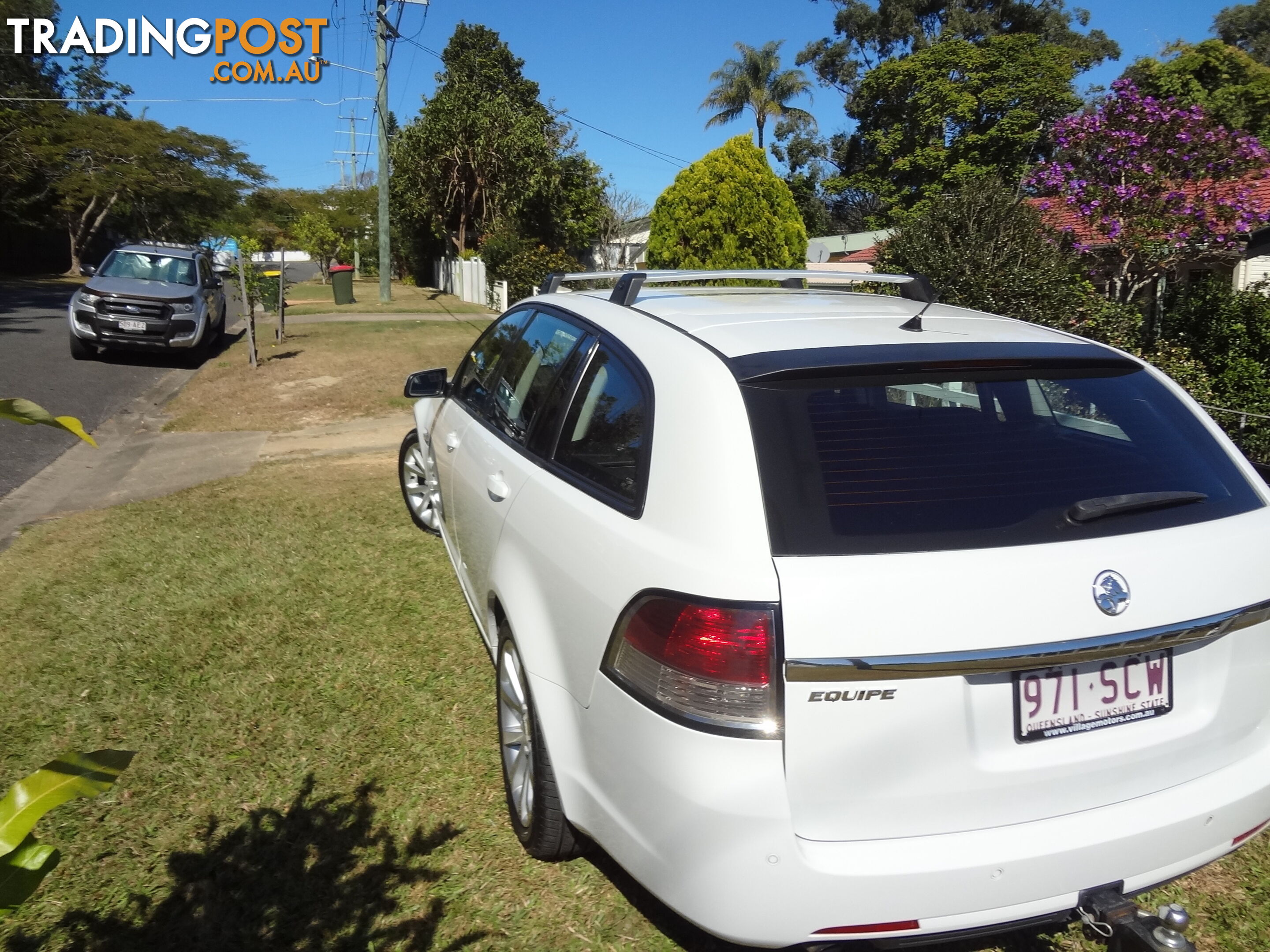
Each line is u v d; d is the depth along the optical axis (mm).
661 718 2027
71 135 42312
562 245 37812
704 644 1965
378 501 6699
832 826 1973
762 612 1926
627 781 2166
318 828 2971
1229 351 9391
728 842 1950
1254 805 2283
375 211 53906
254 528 5984
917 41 39375
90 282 14547
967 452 2229
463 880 2756
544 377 3291
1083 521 2123
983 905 2016
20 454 8383
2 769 3242
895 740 1959
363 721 3615
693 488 2137
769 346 2383
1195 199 9836
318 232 44281
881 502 2072
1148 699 2164
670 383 2393
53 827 2938
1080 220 10766
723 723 1941
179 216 49188
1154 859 2156
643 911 2645
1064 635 1995
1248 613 2195
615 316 3002
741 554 1989
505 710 3066
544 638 2598
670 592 2053
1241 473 2475
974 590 1964
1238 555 2215
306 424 10086
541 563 2658
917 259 8641
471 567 3672
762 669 1923
